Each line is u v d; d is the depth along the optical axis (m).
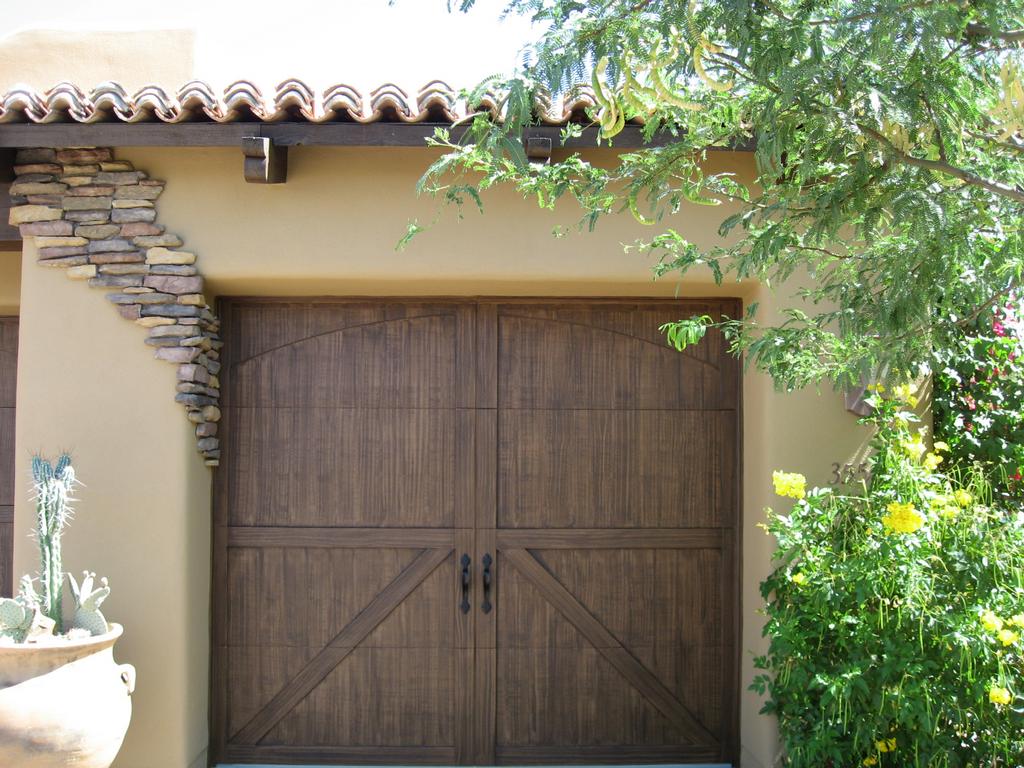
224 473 5.16
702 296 5.17
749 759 4.97
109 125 4.52
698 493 5.20
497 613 5.16
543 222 4.84
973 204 2.86
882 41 2.50
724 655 5.16
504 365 5.21
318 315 5.22
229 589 5.15
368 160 4.84
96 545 4.77
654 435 5.20
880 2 2.47
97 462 4.79
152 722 4.74
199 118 4.52
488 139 3.01
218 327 5.13
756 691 4.50
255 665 5.14
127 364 4.80
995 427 4.85
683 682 5.16
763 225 3.49
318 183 4.84
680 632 5.17
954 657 3.88
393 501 5.18
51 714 4.07
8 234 4.88
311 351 5.21
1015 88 2.84
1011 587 4.00
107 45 5.62
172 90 5.59
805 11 2.67
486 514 5.16
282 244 4.81
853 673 3.95
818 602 4.09
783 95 2.57
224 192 4.83
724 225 3.23
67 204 4.82
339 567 5.17
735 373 5.21
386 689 5.14
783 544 4.30
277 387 5.20
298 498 5.18
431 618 5.16
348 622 5.15
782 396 4.80
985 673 3.90
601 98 3.04
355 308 5.22
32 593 4.33
